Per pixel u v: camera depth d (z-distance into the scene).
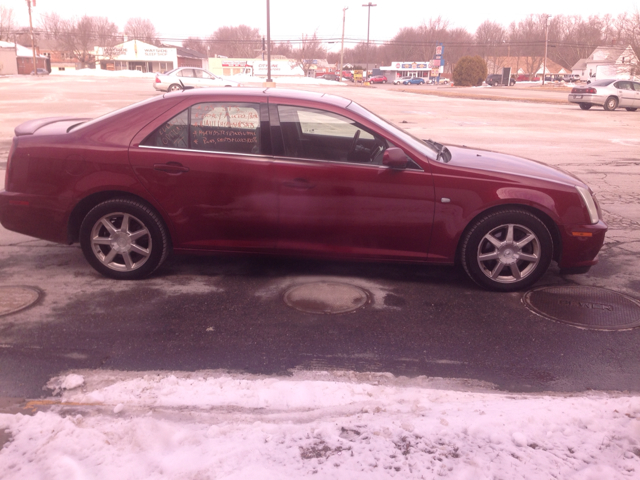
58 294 4.19
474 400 2.83
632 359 3.36
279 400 2.78
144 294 4.22
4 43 75.00
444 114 22.09
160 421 2.56
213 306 4.02
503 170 4.33
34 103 22.50
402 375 3.12
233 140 4.29
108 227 4.37
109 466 2.20
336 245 4.36
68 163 4.28
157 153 4.25
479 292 4.39
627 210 7.21
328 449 2.30
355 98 32.62
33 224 4.41
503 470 2.19
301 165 4.22
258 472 2.14
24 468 2.19
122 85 40.88
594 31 111.31
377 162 4.26
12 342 3.41
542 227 4.23
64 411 2.68
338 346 3.46
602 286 4.55
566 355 3.39
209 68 81.69
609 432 2.44
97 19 96.12
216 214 4.32
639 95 26.16
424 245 4.32
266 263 4.97
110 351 3.34
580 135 15.77
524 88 58.44
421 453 2.29
